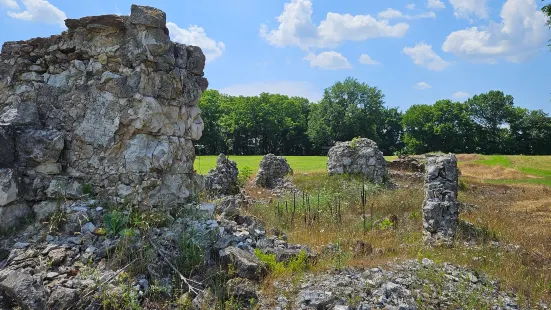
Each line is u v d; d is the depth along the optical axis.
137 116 5.87
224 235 5.98
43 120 6.05
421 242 8.57
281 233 7.85
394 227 9.94
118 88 5.85
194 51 6.95
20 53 6.29
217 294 4.52
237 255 5.14
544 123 63.94
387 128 75.69
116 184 5.87
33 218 5.59
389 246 7.64
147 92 5.99
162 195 6.19
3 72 6.33
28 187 5.62
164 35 6.09
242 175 21.09
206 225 6.03
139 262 4.83
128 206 5.75
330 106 62.84
